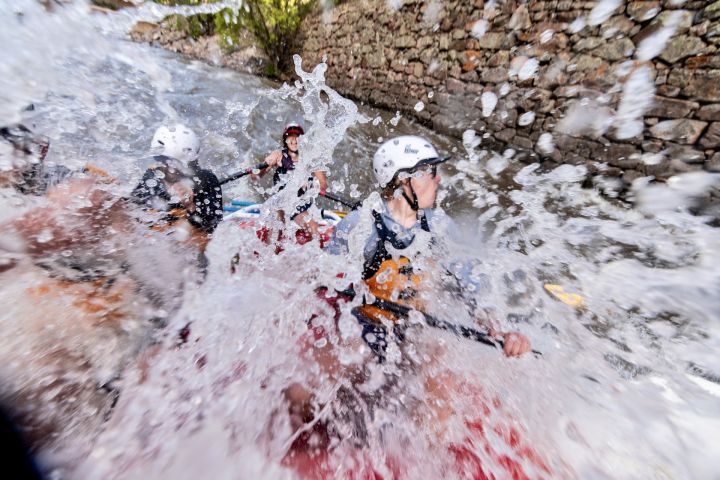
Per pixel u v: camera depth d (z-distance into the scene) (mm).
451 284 1852
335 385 1686
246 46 14086
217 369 1676
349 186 5180
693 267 3088
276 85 11906
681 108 4320
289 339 1831
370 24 9398
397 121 8266
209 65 13500
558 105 5527
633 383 1870
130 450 1339
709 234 3686
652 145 4562
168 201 2092
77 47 2875
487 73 6547
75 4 2814
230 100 8438
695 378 1938
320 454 1467
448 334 1812
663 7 4398
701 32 4125
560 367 1884
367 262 1807
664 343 2225
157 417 1450
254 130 6719
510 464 1457
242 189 4469
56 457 1230
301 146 3879
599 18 4988
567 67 5395
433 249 1827
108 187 1932
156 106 5605
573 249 3391
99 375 1439
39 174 1769
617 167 4875
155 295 1765
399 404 1648
